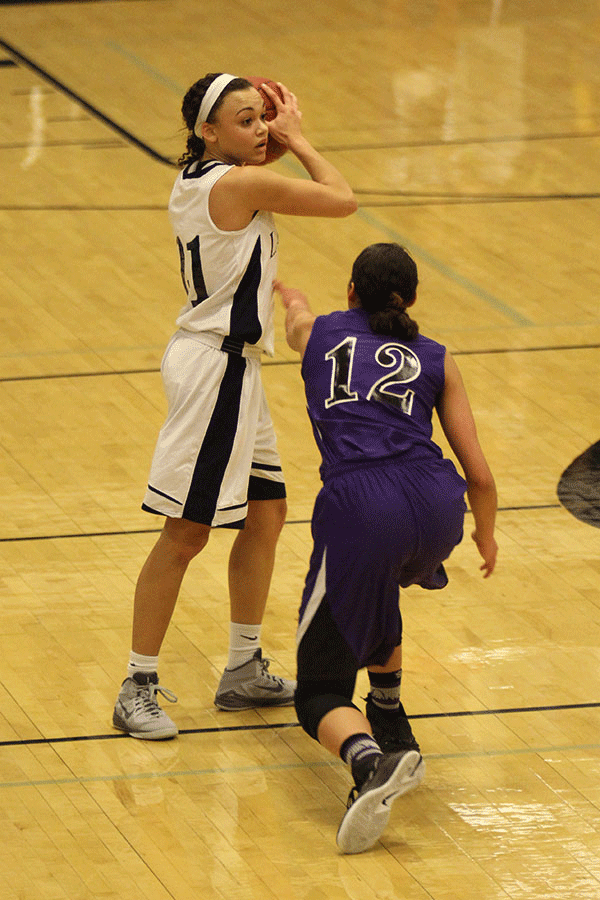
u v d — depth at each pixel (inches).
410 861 374.0
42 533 565.0
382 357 390.0
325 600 374.3
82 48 1455.5
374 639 378.3
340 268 872.9
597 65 1411.2
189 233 418.9
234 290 418.3
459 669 472.7
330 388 389.4
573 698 456.4
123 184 1037.8
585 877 366.9
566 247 919.7
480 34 1533.0
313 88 1311.5
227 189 409.4
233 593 450.6
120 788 407.8
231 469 421.7
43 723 440.8
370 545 367.9
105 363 738.2
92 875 366.3
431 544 375.9
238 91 417.7
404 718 417.4
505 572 539.5
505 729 438.6
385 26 1568.7
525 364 739.4
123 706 437.1
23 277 856.9
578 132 1190.9
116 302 820.6
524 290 845.2
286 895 358.6
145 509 427.8
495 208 995.9
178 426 422.0
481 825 390.6
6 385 707.4
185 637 496.4
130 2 1681.8
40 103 1250.0
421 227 954.1
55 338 768.9
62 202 997.2
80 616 504.7
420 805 399.9
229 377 420.5
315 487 606.5
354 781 387.9
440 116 1230.3
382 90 1307.8
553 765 419.8
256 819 393.4
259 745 434.3
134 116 1213.7
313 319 405.1
